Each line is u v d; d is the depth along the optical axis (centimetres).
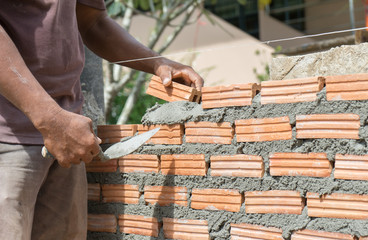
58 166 197
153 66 215
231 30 693
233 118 185
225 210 187
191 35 695
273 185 177
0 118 177
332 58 185
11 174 176
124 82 407
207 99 190
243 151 183
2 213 170
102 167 215
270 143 177
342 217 164
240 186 183
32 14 181
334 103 165
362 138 160
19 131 178
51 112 159
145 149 205
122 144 181
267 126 177
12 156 177
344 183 163
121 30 227
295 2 760
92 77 256
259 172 179
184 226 195
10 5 178
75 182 202
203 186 192
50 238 201
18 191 175
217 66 692
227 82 684
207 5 730
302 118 170
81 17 222
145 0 429
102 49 228
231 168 185
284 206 174
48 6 182
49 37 182
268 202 178
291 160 173
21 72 160
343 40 294
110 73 402
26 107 159
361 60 178
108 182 215
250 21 731
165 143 200
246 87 182
